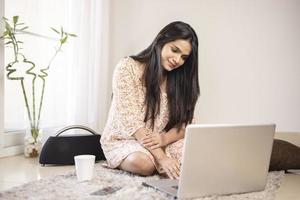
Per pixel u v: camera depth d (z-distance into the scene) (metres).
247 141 1.38
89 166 1.57
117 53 2.84
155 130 1.91
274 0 2.52
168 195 1.37
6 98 2.17
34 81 2.17
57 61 2.45
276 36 2.52
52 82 2.40
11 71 2.02
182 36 1.78
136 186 1.50
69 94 2.52
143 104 1.87
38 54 2.29
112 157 1.83
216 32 2.62
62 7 2.46
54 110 2.43
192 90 1.91
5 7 2.11
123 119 1.77
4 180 1.59
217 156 1.33
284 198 1.47
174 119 1.89
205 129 1.28
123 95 1.79
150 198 1.33
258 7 2.55
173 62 1.79
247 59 2.58
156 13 2.75
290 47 2.50
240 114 2.61
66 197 1.32
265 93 2.55
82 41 2.51
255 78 2.57
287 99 2.52
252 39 2.56
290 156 2.03
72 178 1.62
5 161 2.04
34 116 2.16
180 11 2.70
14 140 2.26
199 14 2.65
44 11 2.31
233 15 2.59
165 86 1.92
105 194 1.38
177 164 1.62
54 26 2.41
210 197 1.37
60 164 1.99
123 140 1.87
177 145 1.86
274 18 2.52
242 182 1.44
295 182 1.81
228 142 1.34
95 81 2.68
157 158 1.69
